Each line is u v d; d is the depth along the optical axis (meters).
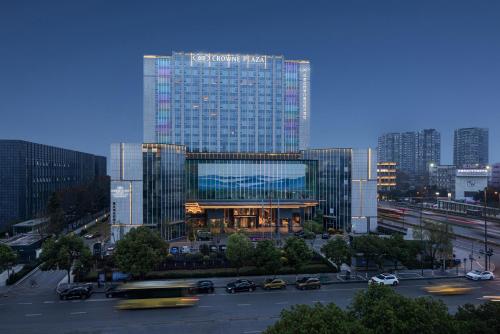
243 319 43.16
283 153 146.50
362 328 25.94
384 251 61.03
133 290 51.06
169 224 93.50
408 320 27.30
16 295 52.00
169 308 46.91
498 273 63.91
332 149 110.00
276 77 148.88
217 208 110.19
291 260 58.62
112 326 40.97
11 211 119.00
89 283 56.09
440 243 65.38
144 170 91.62
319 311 27.36
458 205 153.25
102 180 176.50
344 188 107.50
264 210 113.00
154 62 142.75
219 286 55.41
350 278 60.00
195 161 110.31
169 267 63.25
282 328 26.39
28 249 71.50
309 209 113.00
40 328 40.47
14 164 119.75
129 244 54.16
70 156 172.25
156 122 142.25
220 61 145.75
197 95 144.38
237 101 146.25
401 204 188.12
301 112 150.12
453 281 59.31
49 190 144.12
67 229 111.12
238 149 145.88
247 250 58.53
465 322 27.78
